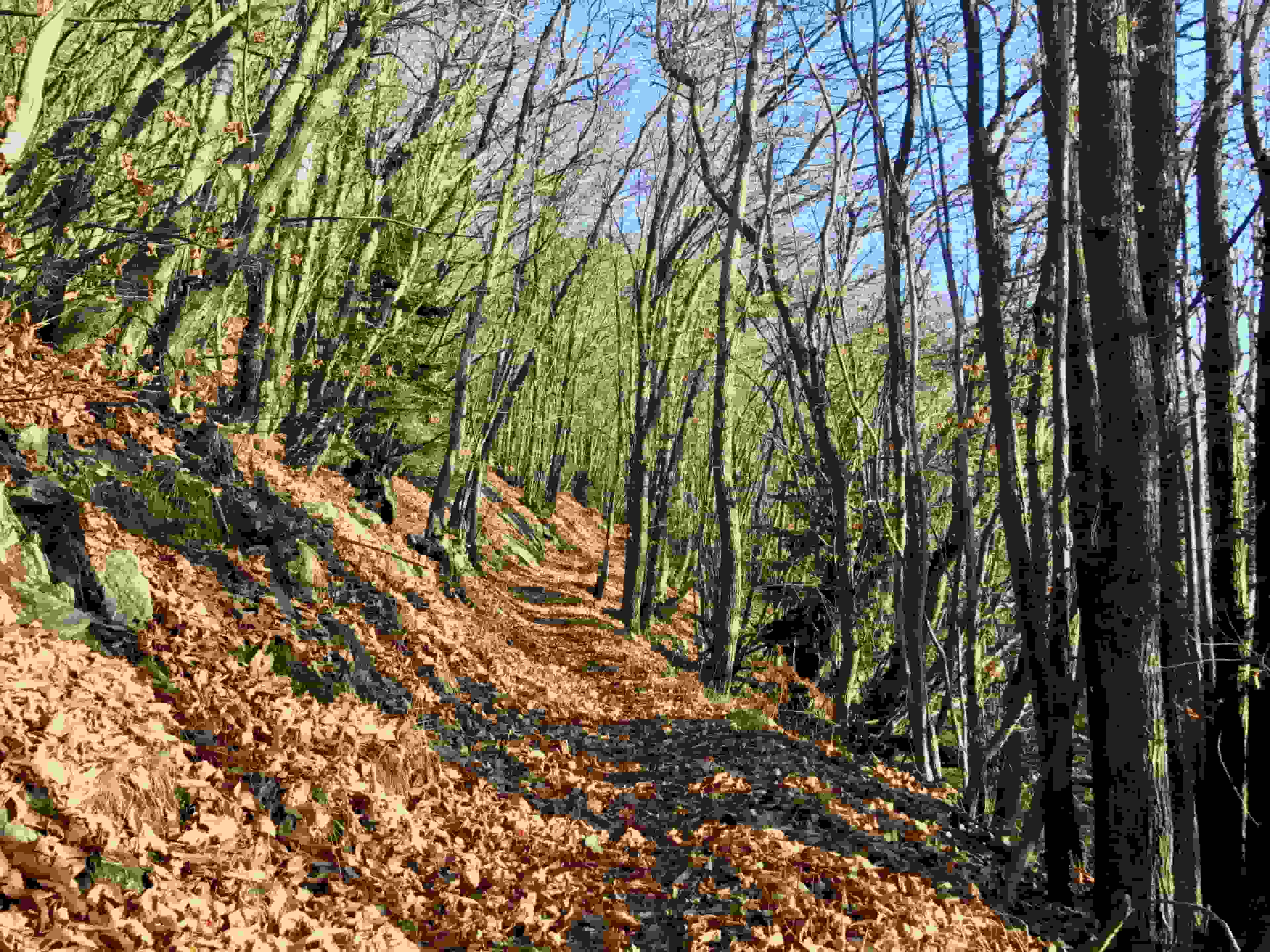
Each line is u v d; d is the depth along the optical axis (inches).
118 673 161.3
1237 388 304.5
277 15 291.9
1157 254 248.1
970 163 316.2
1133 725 231.0
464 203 664.4
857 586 522.9
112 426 252.4
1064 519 301.1
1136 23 246.8
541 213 887.7
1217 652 243.9
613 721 454.6
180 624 204.8
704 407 1016.9
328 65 311.0
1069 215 305.9
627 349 1071.0
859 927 213.9
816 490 590.6
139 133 282.5
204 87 355.6
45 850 111.8
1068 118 287.6
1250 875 217.2
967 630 406.6
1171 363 251.3
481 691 374.0
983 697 480.7
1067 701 300.4
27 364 214.7
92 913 110.4
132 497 237.8
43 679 140.4
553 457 1578.5
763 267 670.5
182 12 269.6
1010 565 333.4
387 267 611.8
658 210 863.1
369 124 545.3
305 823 171.9
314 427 518.6
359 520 526.9
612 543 1678.2
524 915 189.6
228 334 339.9
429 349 687.1
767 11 570.6
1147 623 229.8
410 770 229.6
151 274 278.1
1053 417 307.1
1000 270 404.8
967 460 386.3
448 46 542.0
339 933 145.9
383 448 700.7
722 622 571.5
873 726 512.1
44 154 240.2
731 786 327.3
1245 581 272.5
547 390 1472.7
